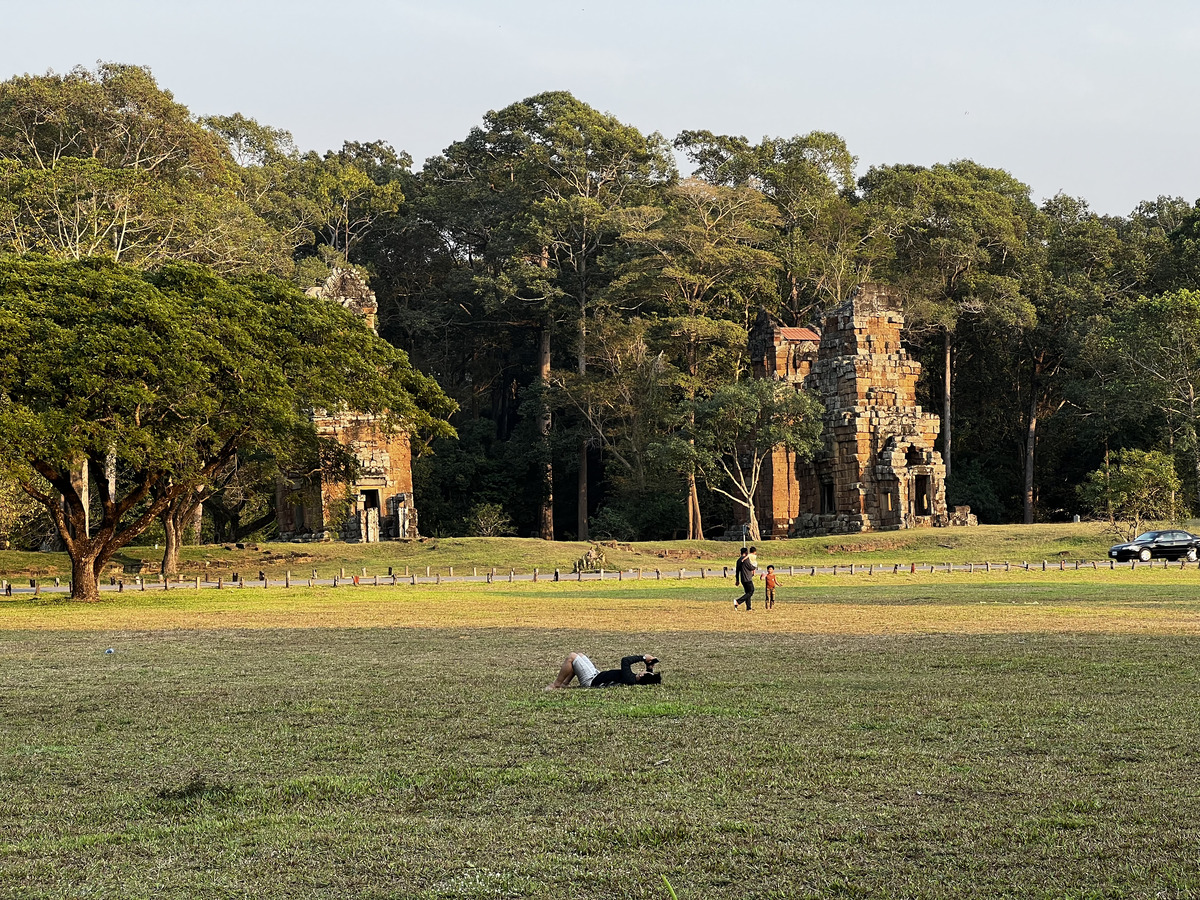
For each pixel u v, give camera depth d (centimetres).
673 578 5872
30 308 4144
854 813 1024
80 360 4003
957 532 7800
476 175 12119
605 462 10144
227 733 1478
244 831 1020
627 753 1285
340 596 4650
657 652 2330
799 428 8319
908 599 4019
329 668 2156
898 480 8575
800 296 11075
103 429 4066
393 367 5288
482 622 3253
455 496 10581
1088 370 9706
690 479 8731
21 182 6619
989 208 10725
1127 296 10250
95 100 7950
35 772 1269
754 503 9288
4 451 3888
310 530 8444
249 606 4159
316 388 4684
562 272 11162
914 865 880
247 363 4425
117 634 3050
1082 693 1653
